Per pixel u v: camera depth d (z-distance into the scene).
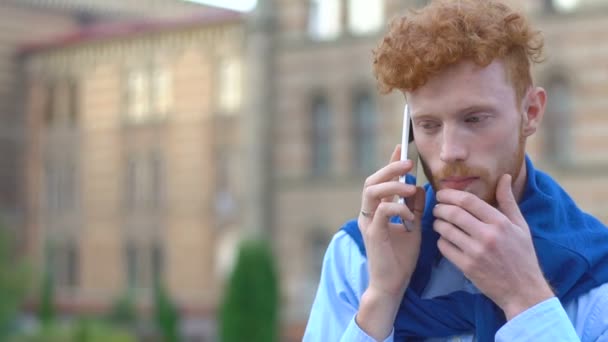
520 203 2.38
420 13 2.24
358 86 32.19
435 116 2.22
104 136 46.28
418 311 2.39
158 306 28.08
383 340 2.36
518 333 2.17
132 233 45.06
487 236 2.18
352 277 2.54
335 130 32.69
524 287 2.19
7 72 48.75
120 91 45.69
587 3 27.05
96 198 46.44
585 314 2.25
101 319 31.66
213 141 42.50
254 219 33.56
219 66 42.53
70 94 47.75
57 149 47.91
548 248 2.29
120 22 51.09
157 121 44.41
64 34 48.44
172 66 43.91
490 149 2.21
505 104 2.21
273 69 33.75
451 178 2.24
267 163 33.62
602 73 26.94
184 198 43.38
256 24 33.84
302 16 33.16
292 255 33.19
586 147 27.12
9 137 48.56
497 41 2.17
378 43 2.37
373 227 2.36
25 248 48.34
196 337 35.19
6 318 19.97
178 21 43.31
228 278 20.31
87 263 46.66
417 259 2.41
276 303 20.33
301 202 33.06
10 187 48.66
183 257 43.38
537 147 27.73
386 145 31.53
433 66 2.17
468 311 2.35
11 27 48.91
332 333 2.51
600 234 2.36
